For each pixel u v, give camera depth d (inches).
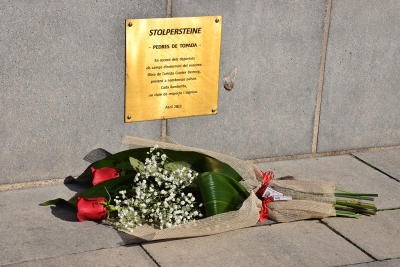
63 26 168.9
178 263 145.5
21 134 172.9
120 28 175.2
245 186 169.0
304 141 207.9
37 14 165.3
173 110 188.1
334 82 205.6
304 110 204.4
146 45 179.2
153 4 177.2
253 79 194.7
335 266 148.3
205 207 157.0
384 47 208.4
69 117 176.7
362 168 203.5
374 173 200.2
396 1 204.7
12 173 175.2
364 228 166.9
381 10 203.8
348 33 202.1
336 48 202.1
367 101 212.4
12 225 157.1
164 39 180.5
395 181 195.3
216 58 188.2
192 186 162.6
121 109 182.1
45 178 179.2
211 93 191.0
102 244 151.6
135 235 153.3
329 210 167.9
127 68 178.7
